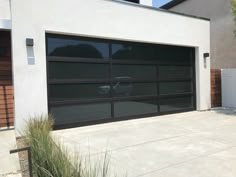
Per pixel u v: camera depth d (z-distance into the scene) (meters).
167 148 5.05
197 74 10.12
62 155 3.09
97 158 4.42
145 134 6.28
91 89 7.49
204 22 10.19
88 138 5.92
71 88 7.10
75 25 6.87
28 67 6.18
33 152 3.31
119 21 7.70
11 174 3.59
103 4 7.35
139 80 8.55
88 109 7.44
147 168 3.98
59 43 6.84
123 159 4.41
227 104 11.03
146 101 8.77
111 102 7.91
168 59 9.37
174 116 8.99
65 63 6.97
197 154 4.64
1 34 6.82
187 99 10.03
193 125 7.37
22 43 6.09
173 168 3.96
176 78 9.64
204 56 10.23
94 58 7.49
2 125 6.64
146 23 8.34
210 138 5.81
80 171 2.84
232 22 12.45
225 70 11.05
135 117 8.47
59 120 6.90
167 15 8.91
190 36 9.70
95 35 7.24
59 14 6.60
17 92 6.05
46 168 2.96
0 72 6.73
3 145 4.97
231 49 12.59
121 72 8.12
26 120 6.07
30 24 6.18
